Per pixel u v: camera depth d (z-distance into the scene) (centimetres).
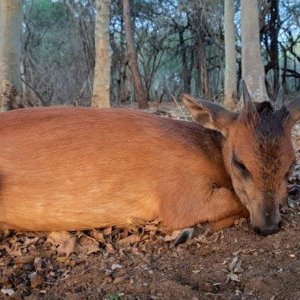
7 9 114
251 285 46
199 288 47
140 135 56
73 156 55
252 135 52
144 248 55
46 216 55
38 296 46
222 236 56
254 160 51
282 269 48
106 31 139
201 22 261
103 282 48
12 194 55
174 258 52
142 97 207
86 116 57
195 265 51
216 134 59
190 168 56
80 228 56
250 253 52
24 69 228
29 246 55
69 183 54
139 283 47
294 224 57
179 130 59
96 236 56
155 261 52
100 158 55
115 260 52
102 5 136
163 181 56
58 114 58
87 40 254
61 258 53
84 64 258
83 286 48
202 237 55
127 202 55
